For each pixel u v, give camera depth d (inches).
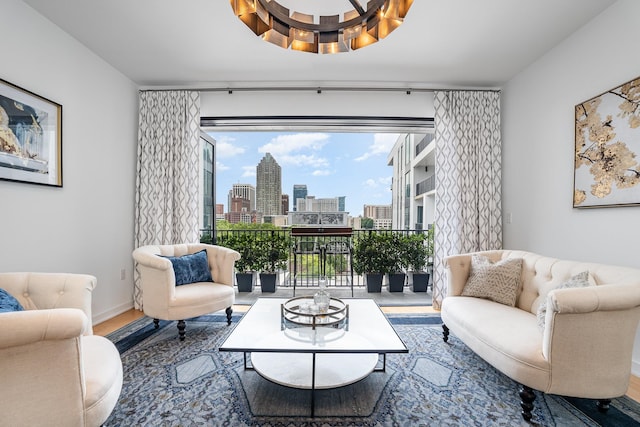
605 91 84.2
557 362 54.6
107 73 114.7
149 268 93.0
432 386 69.1
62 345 40.3
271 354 71.4
